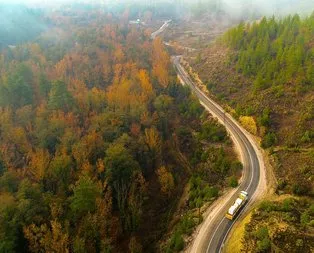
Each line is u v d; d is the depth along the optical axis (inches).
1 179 3710.6
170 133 5265.8
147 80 6023.6
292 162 3789.4
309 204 3139.8
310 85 4623.5
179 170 4559.5
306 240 2625.5
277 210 3075.8
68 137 4345.5
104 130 4601.4
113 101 5418.3
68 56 7258.9
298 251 2529.5
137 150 4379.9
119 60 7258.9
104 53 7608.3
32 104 5447.8
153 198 4111.7
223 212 3388.3
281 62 5324.8
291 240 2632.9
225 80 6092.5
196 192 3804.1
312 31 5999.0
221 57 6884.8
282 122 4461.1
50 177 3907.5
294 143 4028.1
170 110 5723.4
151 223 3801.7
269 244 2598.4
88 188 3297.2
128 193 3880.4
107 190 3779.5
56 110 4997.5
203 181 4010.8
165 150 4864.7
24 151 4471.0
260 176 3878.0
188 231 3186.5
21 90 5447.8
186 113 5674.2
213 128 4972.9
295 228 2765.7
